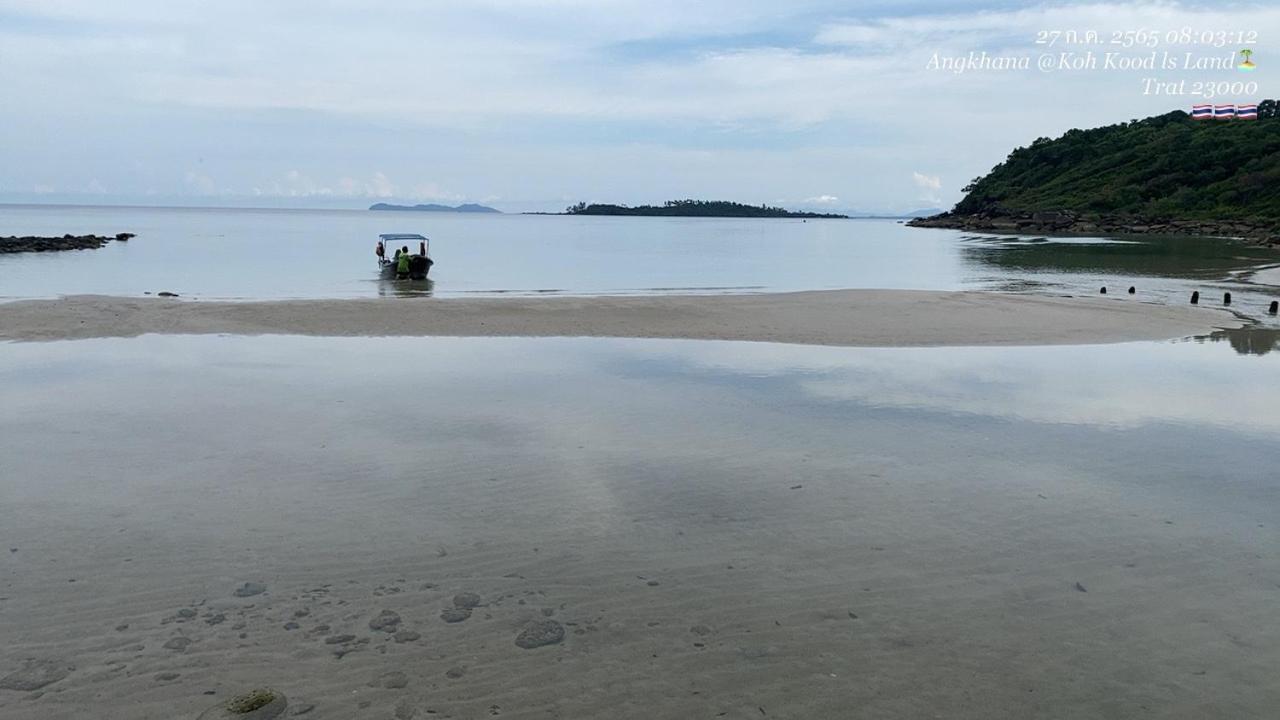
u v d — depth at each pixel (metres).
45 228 112.94
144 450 10.23
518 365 16.14
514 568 7.10
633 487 9.15
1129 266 48.88
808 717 5.06
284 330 19.97
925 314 23.27
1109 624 6.26
